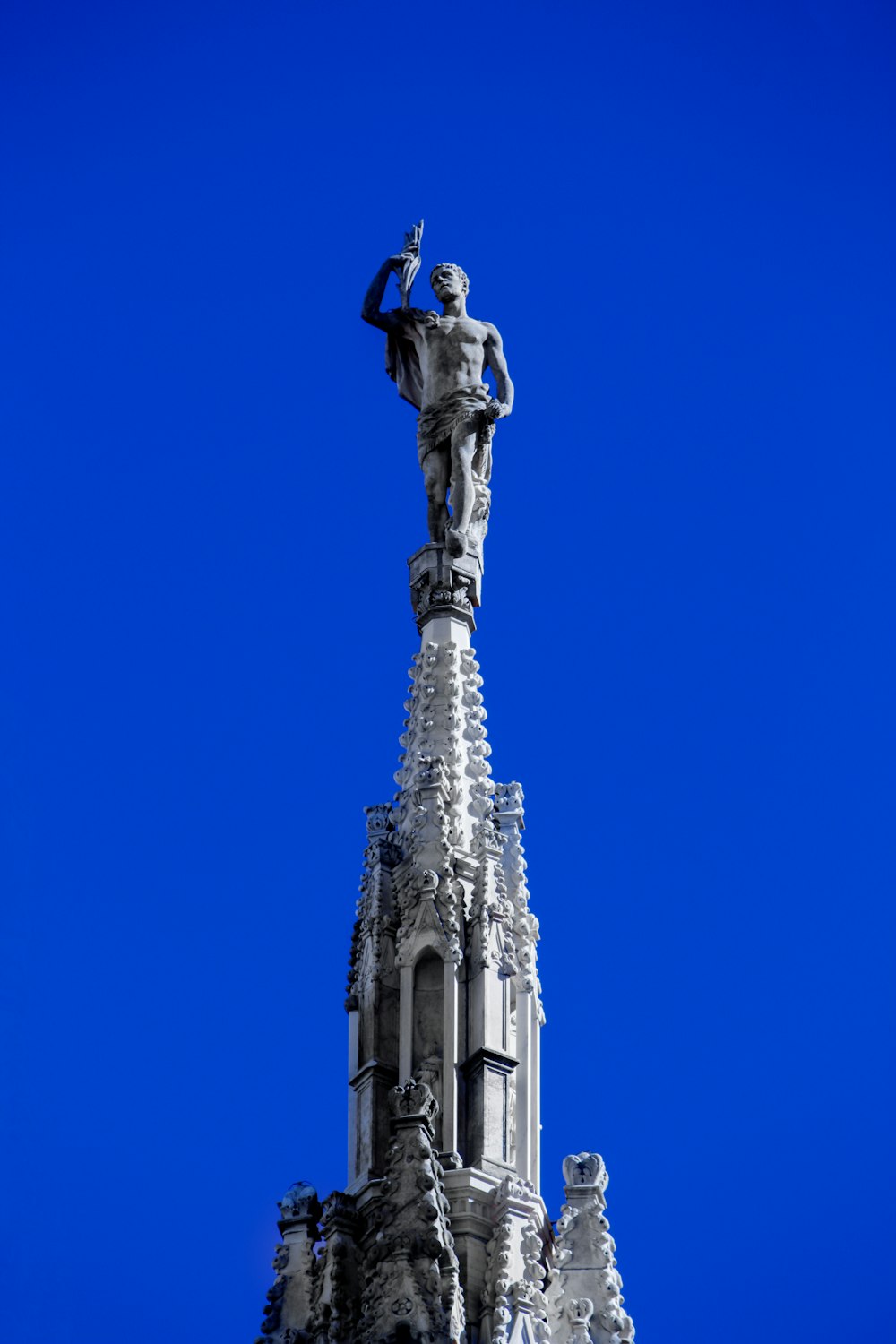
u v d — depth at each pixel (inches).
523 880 1446.9
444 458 1596.9
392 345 1637.6
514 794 1478.8
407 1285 1251.8
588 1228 1338.6
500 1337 1278.3
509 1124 1363.2
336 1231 1320.1
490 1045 1378.0
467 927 1412.4
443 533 1585.9
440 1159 1337.4
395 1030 1392.7
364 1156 1355.8
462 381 1606.8
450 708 1503.4
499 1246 1311.5
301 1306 1327.5
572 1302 1306.6
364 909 1424.7
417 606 1567.4
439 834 1438.2
